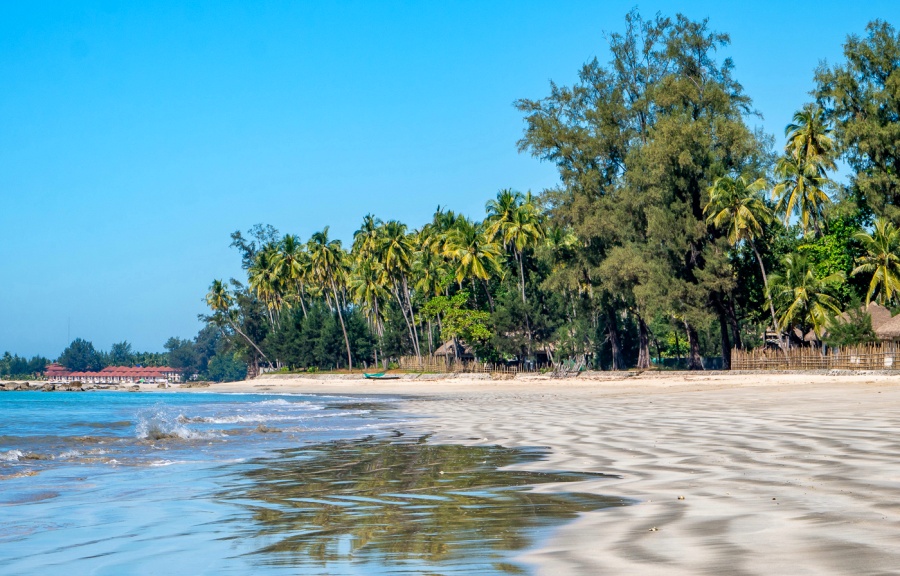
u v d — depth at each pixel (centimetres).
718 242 5362
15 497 1020
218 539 697
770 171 5675
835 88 5450
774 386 3828
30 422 2845
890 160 5297
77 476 1246
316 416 2955
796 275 5250
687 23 5800
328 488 1040
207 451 1647
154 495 1019
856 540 560
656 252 5534
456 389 6309
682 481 936
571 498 847
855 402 2309
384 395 5803
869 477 880
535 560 544
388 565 554
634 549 563
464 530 683
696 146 5366
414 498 914
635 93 6200
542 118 6359
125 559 620
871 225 5625
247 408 3931
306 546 646
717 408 2347
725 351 5691
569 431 1775
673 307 5378
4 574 577
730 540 579
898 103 5200
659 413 2250
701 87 5622
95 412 3775
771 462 1070
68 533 752
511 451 1433
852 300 5275
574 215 6097
